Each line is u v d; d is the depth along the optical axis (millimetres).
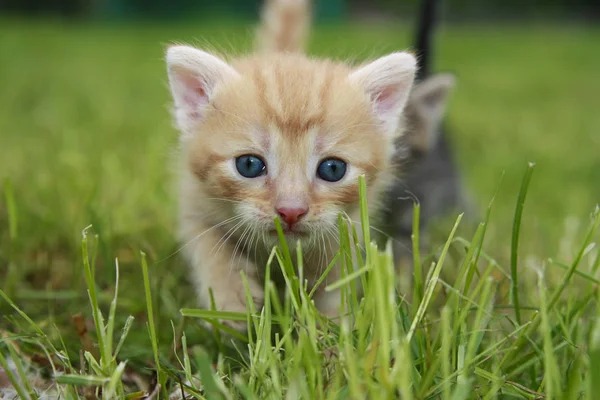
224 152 344
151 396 300
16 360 291
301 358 283
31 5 2395
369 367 269
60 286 383
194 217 367
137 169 526
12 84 968
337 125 342
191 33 1662
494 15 2656
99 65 1215
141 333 342
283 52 414
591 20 2631
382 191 381
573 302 336
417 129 454
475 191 559
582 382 283
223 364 317
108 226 419
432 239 451
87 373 310
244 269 354
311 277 353
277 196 334
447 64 1372
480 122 842
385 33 1622
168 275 384
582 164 648
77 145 597
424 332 306
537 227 460
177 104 362
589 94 1101
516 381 302
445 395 270
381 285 273
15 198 442
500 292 357
